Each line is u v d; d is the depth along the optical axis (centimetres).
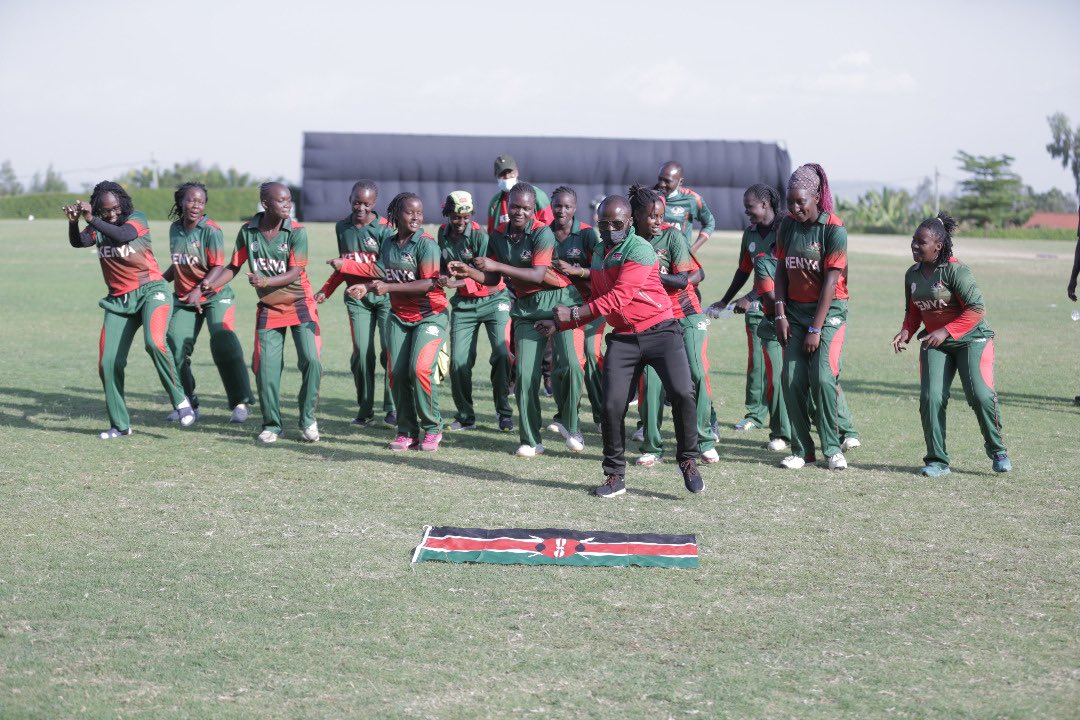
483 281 757
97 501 661
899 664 443
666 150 4344
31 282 2066
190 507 651
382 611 493
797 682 426
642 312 672
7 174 10662
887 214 6494
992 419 745
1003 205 7638
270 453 791
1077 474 747
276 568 547
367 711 400
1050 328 1622
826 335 754
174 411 891
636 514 648
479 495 685
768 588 528
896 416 959
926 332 761
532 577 540
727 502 677
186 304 892
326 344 1391
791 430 767
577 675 431
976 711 403
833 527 626
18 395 991
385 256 786
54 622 476
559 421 880
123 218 819
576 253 785
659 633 473
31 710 397
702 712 401
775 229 852
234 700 407
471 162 4222
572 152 4278
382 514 641
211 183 8375
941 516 648
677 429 685
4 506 647
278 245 796
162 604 498
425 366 788
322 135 4175
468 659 445
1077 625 485
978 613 498
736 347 1432
